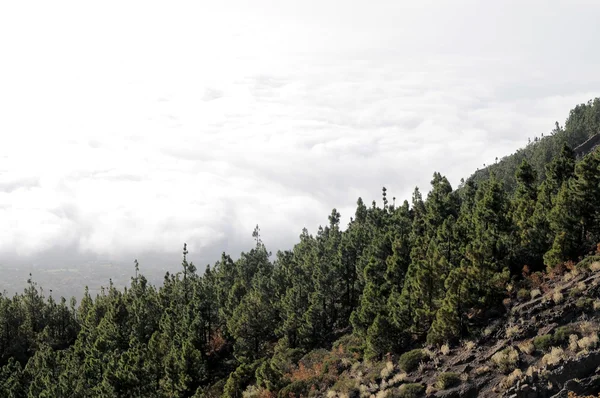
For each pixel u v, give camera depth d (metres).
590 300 34.62
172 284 97.31
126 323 80.50
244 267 98.69
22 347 91.12
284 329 66.19
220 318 77.38
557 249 42.78
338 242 85.06
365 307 50.72
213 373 66.25
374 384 39.97
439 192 83.69
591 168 46.09
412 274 49.16
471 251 43.75
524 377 31.30
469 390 33.38
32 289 104.94
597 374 29.36
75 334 101.62
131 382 57.47
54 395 56.75
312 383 46.41
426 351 40.66
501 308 40.81
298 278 71.56
